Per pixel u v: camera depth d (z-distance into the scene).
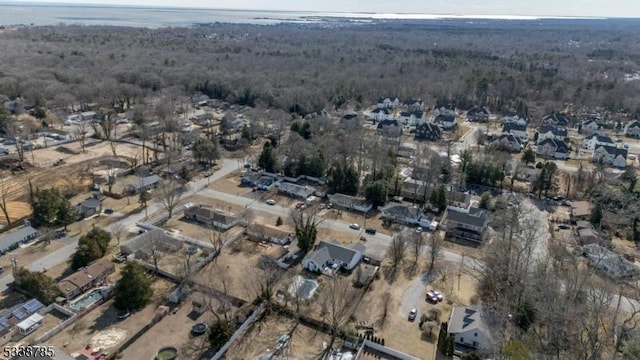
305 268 67.62
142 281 57.44
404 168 109.75
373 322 56.31
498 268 63.03
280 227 80.25
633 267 67.44
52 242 72.50
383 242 76.25
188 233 77.56
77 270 64.75
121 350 50.12
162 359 49.16
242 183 100.06
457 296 62.03
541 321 52.91
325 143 110.06
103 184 95.50
